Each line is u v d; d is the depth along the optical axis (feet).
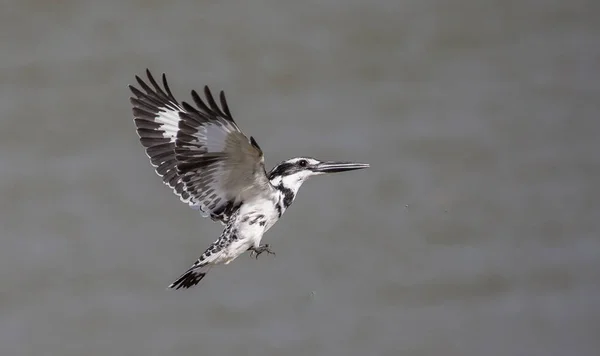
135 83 61.82
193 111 26.50
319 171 29.19
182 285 27.58
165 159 28.07
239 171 27.27
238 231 27.99
